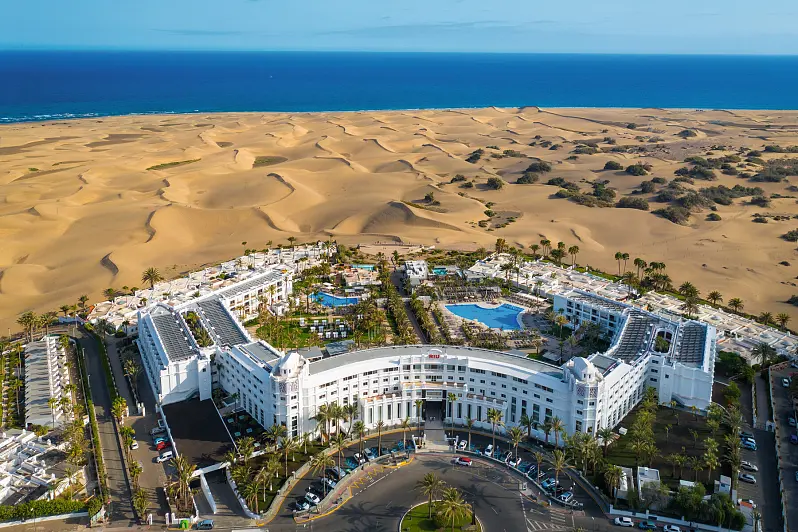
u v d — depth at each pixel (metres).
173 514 181.38
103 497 188.25
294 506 187.00
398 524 178.75
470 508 178.12
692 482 194.12
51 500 184.25
